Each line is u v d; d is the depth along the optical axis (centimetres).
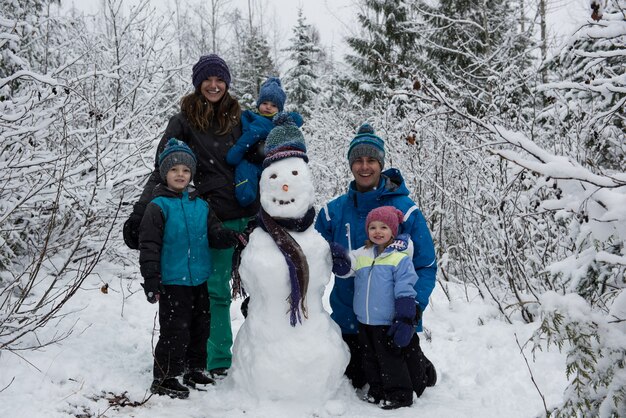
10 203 396
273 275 288
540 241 487
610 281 263
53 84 335
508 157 198
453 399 316
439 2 1421
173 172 315
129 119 482
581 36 280
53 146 475
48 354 317
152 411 278
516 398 310
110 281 482
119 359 339
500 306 452
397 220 308
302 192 297
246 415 275
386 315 299
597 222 196
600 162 444
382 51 1627
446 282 541
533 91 539
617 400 188
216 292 344
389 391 300
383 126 711
